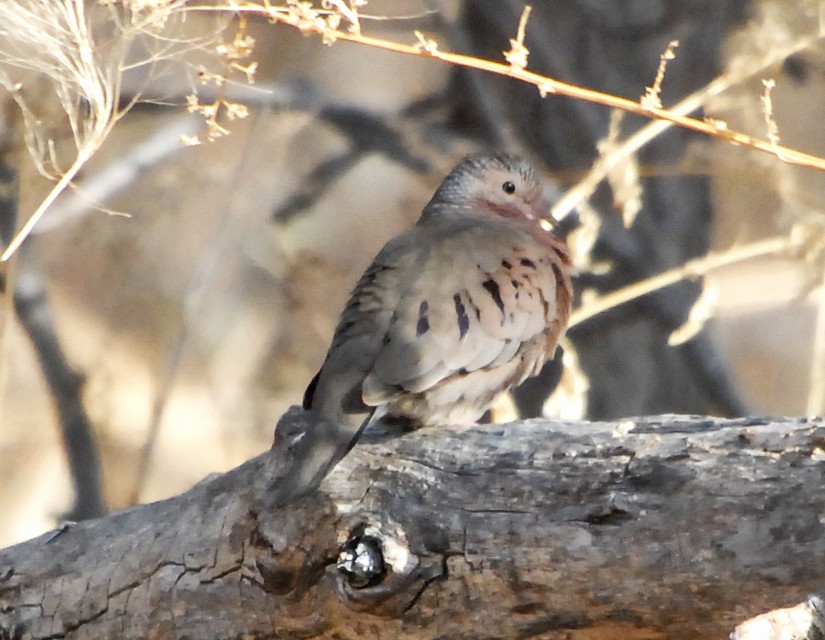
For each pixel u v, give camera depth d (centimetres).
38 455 1966
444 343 878
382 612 752
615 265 1375
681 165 1318
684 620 702
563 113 1398
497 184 1092
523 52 915
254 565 796
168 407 1911
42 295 1456
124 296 1845
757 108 1406
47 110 1246
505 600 738
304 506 775
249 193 1598
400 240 955
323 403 825
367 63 2044
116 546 859
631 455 719
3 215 1380
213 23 1291
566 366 1086
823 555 664
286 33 1722
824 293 1209
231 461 1872
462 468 757
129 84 1371
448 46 1466
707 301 1183
